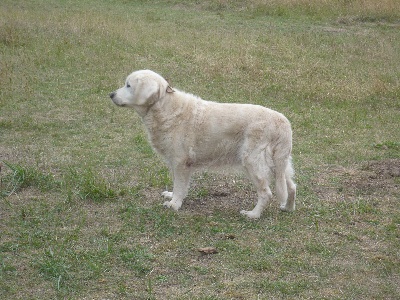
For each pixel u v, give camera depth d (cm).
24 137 1089
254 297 605
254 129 771
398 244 728
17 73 1477
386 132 1184
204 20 2291
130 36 1894
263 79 1509
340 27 2238
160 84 787
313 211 817
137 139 1088
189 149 792
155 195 853
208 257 680
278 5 2444
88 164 965
